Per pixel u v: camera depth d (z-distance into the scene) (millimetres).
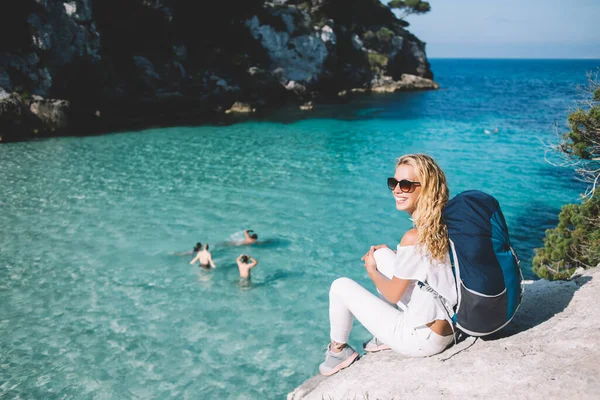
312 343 8664
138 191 17781
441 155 24703
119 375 7668
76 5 32719
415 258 2807
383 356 3605
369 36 70875
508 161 23219
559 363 2840
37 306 9773
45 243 12945
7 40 29656
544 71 198750
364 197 17312
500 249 2746
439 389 2943
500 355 3076
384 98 58375
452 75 154125
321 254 12500
